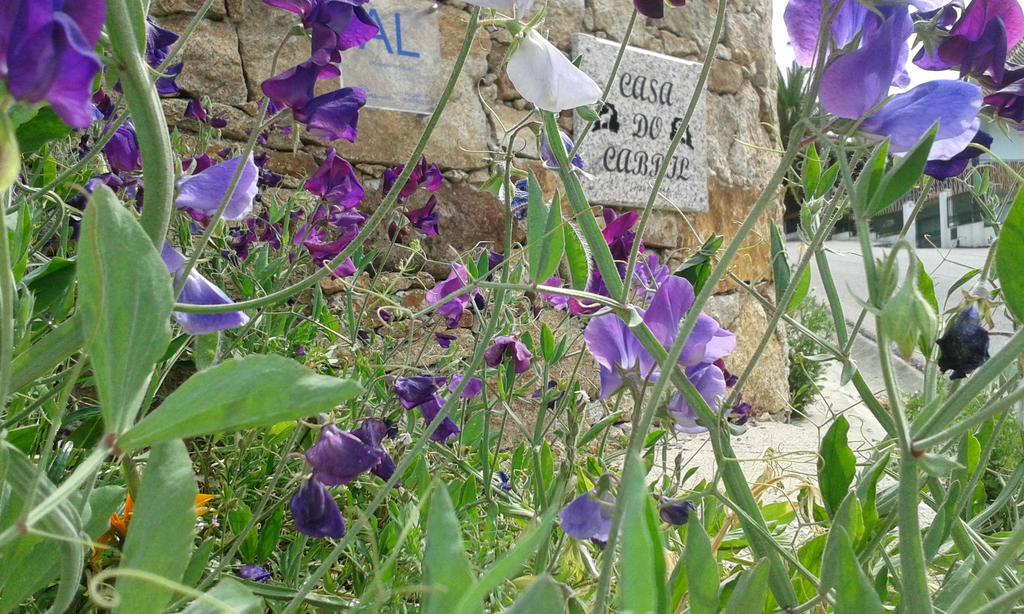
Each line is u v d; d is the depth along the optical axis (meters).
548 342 0.54
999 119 0.32
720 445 0.33
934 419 0.23
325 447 0.36
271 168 1.16
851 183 0.25
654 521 0.20
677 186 1.66
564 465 0.43
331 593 0.51
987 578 0.20
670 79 1.65
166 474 0.18
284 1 0.33
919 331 0.21
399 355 1.07
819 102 0.27
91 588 0.15
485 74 1.38
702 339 0.32
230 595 0.18
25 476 0.20
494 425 1.10
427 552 0.15
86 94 0.14
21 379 0.21
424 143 0.29
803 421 1.73
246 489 0.58
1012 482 0.41
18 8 0.14
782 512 0.57
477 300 0.69
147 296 0.17
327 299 1.14
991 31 0.30
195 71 1.11
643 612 0.13
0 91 0.14
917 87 0.27
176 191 0.29
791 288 0.33
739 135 1.82
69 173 0.36
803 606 0.31
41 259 0.48
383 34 1.26
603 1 1.55
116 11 0.20
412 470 0.57
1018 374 0.39
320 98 0.34
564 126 1.48
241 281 0.78
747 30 1.84
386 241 1.26
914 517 0.22
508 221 0.47
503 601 0.43
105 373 0.16
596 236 0.33
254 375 0.16
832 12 0.26
